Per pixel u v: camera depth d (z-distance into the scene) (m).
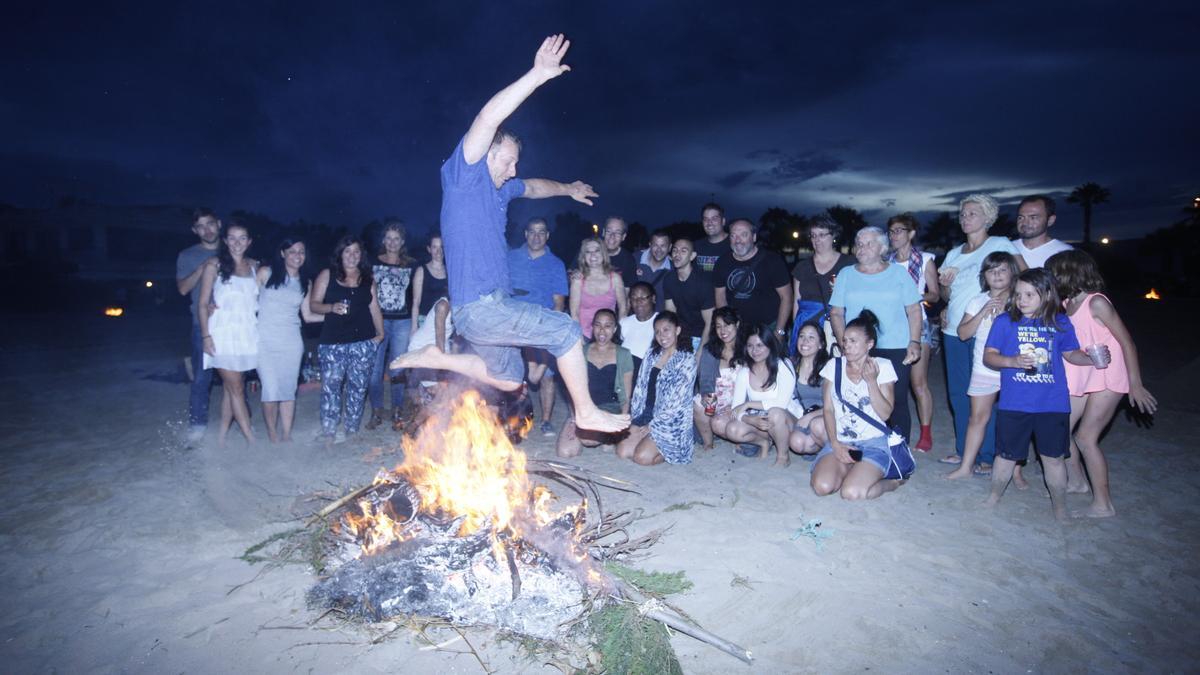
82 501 5.43
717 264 7.31
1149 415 7.79
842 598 4.03
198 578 4.20
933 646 3.58
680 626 3.52
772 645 3.60
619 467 6.38
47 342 14.71
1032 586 4.17
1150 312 21.98
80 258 29.56
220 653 3.49
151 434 7.31
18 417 8.09
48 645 3.58
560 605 3.70
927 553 4.57
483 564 3.81
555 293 7.24
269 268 6.70
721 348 6.58
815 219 6.82
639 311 7.07
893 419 6.29
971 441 5.88
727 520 5.11
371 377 7.53
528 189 3.93
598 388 6.89
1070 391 5.14
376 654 3.46
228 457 6.50
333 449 6.76
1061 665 3.44
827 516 5.17
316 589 3.89
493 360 3.85
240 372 6.58
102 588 4.12
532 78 3.18
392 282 7.52
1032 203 5.92
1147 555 4.54
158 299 23.47
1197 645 3.60
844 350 5.72
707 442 6.87
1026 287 5.00
